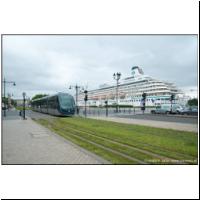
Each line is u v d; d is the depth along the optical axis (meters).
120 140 12.21
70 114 34.94
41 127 18.69
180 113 42.91
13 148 9.66
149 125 20.69
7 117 33.72
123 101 101.25
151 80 90.62
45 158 8.02
